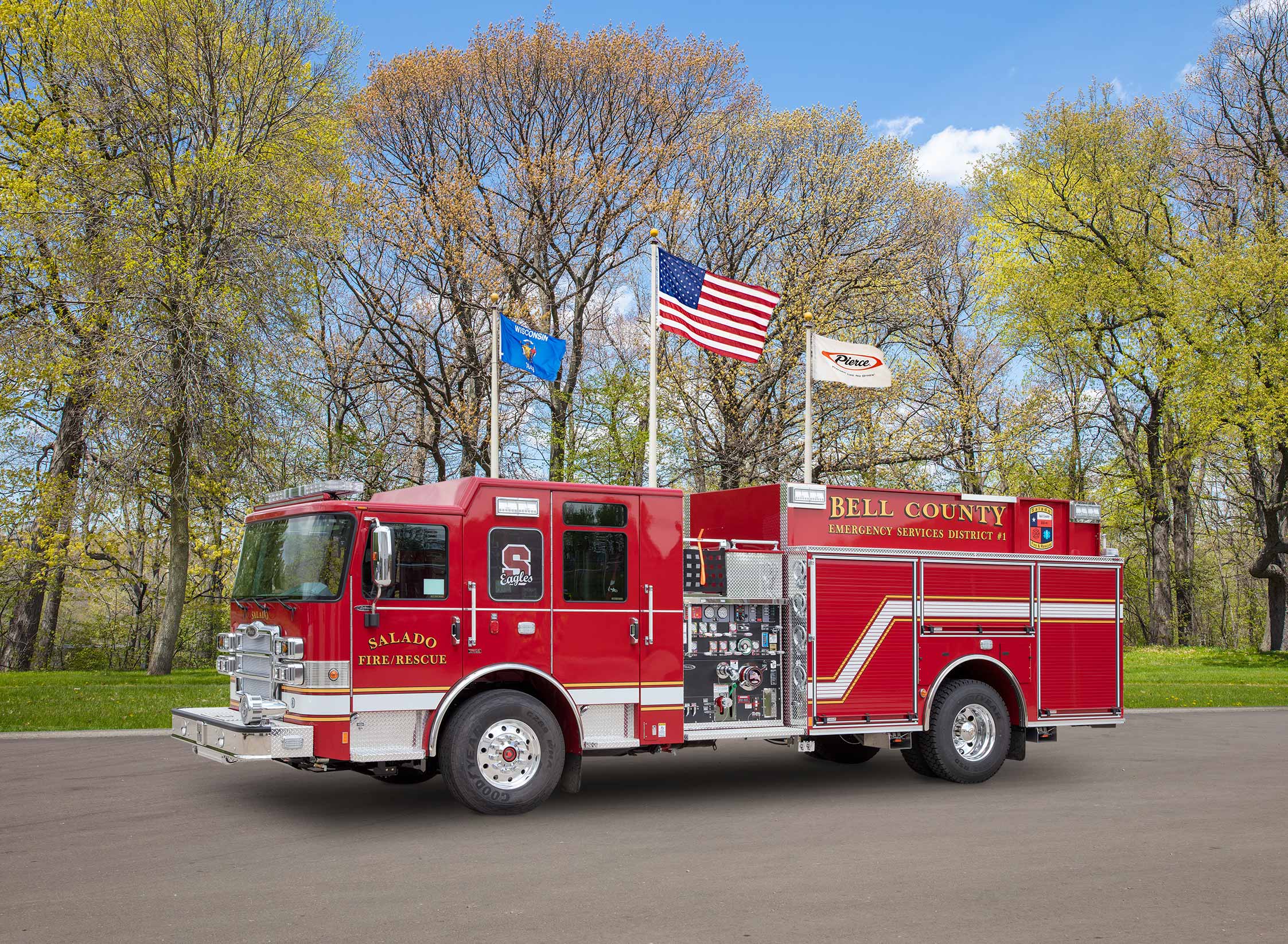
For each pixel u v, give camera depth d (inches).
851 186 1149.7
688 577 379.6
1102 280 1210.6
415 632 324.8
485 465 1129.4
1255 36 1234.0
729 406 1152.2
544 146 1135.6
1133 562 1673.2
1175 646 1438.2
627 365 1209.4
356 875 264.5
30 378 773.9
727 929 221.0
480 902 241.0
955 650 422.9
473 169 1136.2
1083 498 1386.6
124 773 415.5
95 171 772.6
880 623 407.8
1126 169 1229.1
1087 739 566.9
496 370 598.9
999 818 346.9
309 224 813.9
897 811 358.0
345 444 1122.7
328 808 350.6
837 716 395.9
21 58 892.0
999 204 1311.5
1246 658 1145.4
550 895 247.1
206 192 774.5
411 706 323.3
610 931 219.0
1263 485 1280.8
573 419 1203.2
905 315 1221.1
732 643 385.1
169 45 797.2
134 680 805.9
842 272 1136.2
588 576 354.3
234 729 308.3
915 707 410.9
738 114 1178.6
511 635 339.0
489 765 333.1
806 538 403.2
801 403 1141.1
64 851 288.8
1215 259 1091.9
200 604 1178.6
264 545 355.6
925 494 430.0
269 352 775.1
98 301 730.8
